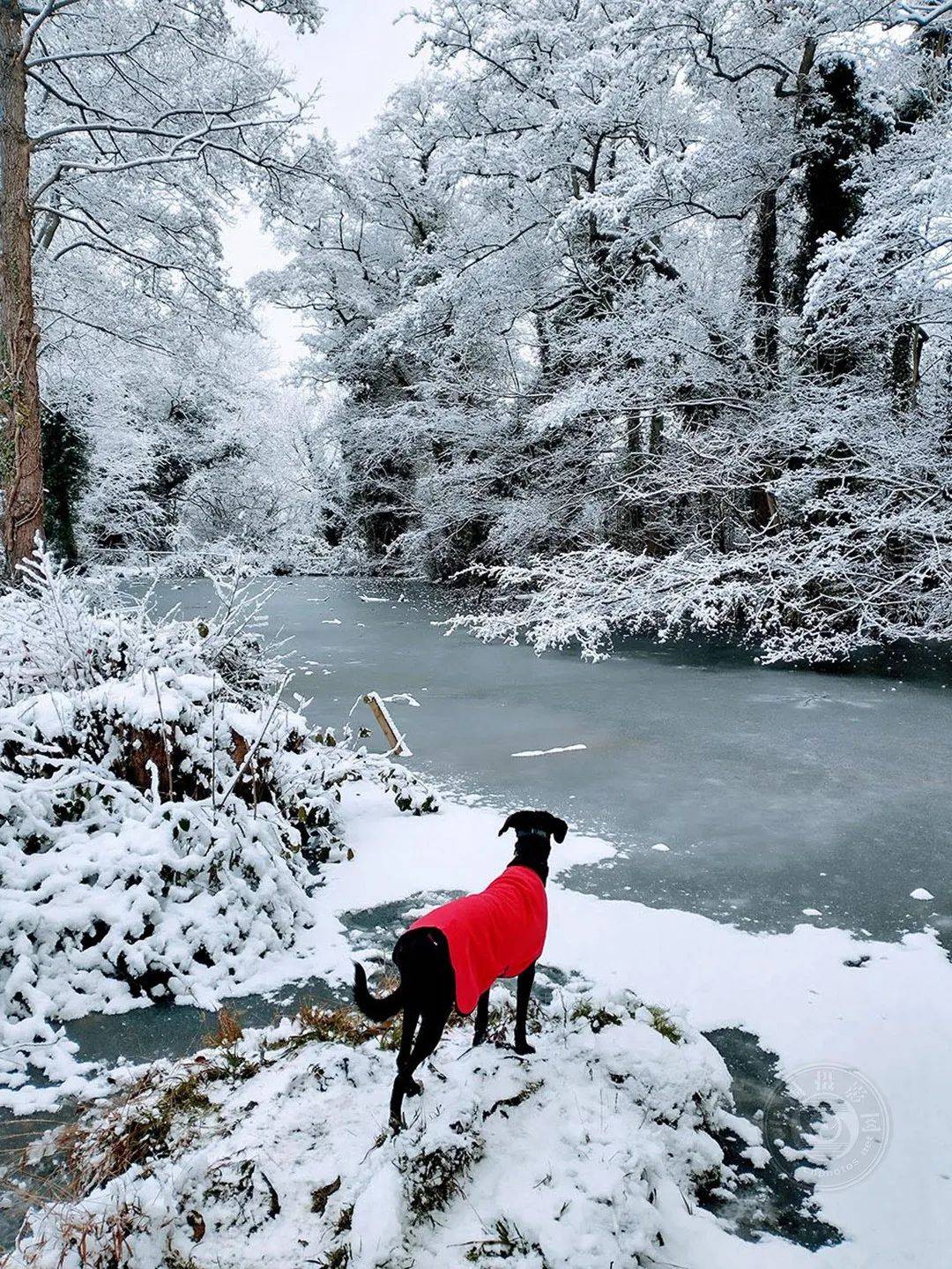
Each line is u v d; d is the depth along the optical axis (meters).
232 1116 2.86
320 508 33.81
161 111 16.36
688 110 18.36
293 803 5.58
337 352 28.88
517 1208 2.42
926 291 11.43
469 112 20.81
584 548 18.78
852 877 5.22
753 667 12.71
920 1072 3.32
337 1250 2.31
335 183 16.19
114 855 4.33
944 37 14.64
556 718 9.52
